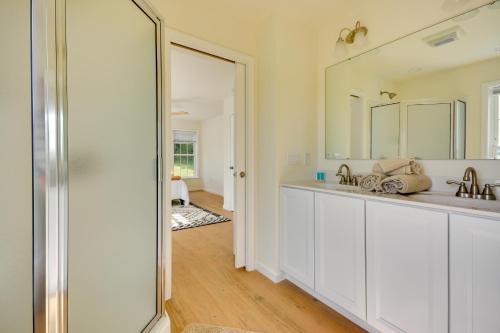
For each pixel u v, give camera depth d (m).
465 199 1.21
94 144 0.86
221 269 2.13
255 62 2.10
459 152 1.35
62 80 0.72
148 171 1.20
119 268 0.99
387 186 1.36
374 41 1.73
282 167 1.94
